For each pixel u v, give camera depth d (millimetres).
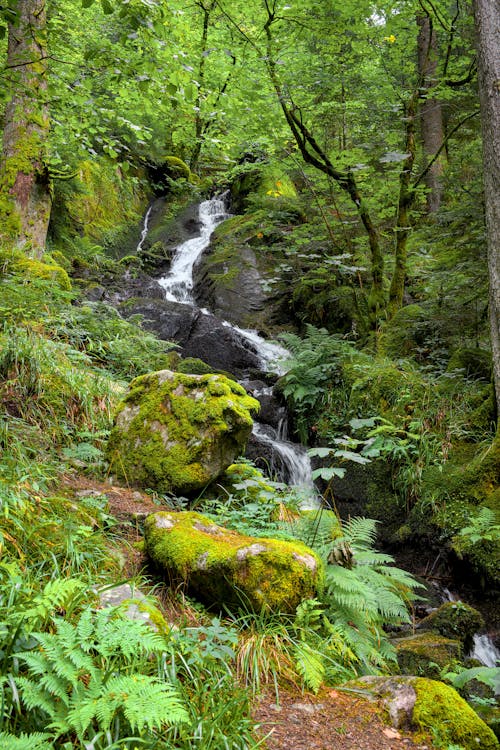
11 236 8781
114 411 5914
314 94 9180
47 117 9242
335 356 8891
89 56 4773
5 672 2027
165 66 4723
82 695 2016
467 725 2676
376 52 9133
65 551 3186
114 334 8289
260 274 12977
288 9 7965
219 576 3303
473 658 4352
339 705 2781
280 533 4125
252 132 9898
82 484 4559
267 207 13297
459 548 5594
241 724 2334
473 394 7129
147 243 16406
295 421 8594
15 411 5195
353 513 6887
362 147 9219
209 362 10336
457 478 6145
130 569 3543
